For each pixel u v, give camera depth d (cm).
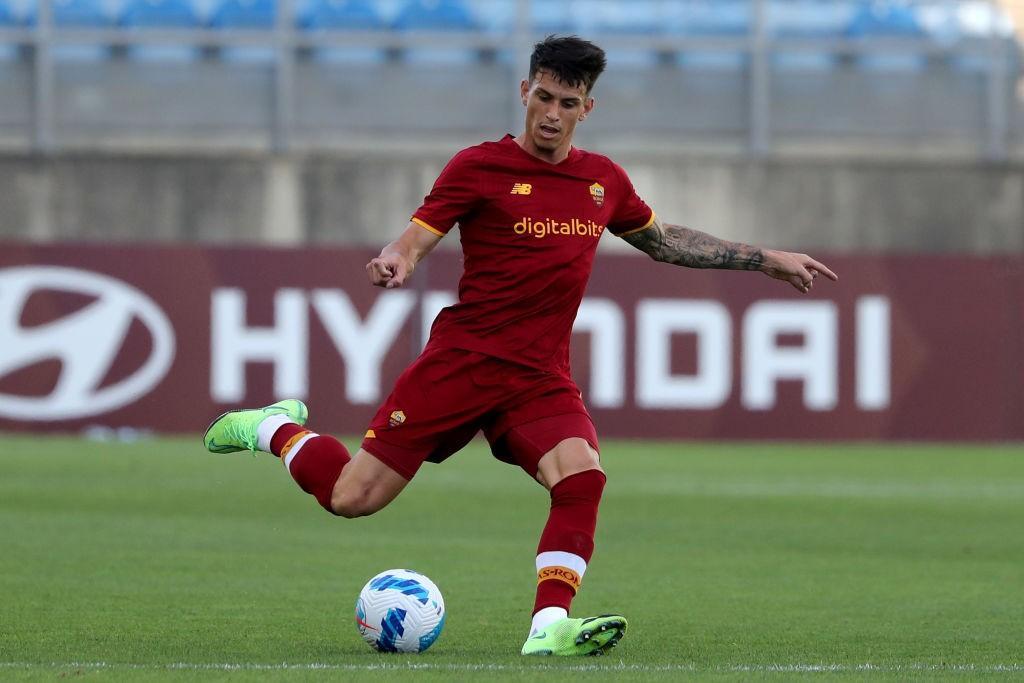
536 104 2050
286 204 8681
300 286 7606
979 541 3912
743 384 7912
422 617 2062
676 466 6381
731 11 9212
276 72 8894
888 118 9250
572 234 2081
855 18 9275
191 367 7531
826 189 9000
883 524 4312
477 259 2091
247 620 2414
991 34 9306
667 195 8944
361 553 3444
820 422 7981
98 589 2778
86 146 8788
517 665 1925
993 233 9106
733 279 7906
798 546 3762
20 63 8706
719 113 9138
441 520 4253
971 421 8119
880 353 8044
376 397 7656
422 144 8969
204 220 8631
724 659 2073
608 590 2925
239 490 5031
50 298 7419
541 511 4541
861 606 2720
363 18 8994
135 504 4519
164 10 8812
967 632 2400
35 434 7412
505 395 2084
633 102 9112
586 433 2092
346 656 2028
